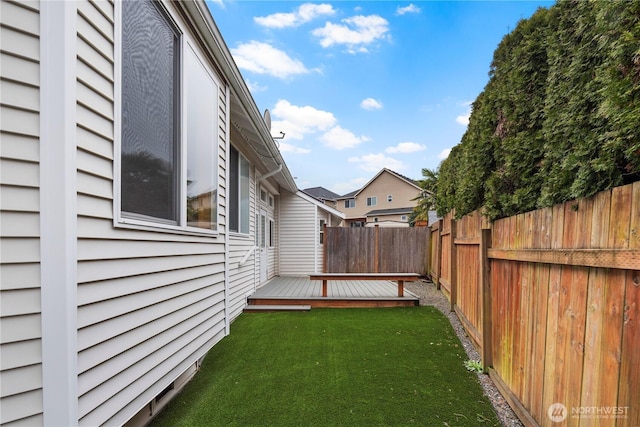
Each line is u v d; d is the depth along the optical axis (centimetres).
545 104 225
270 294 623
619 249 131
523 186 249
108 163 165
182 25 246
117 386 168
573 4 197
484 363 301
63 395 134
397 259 937
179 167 242
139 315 189
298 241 996
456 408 244
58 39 137
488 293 305
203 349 285
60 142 137
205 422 228
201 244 282
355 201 3112
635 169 137
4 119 129
